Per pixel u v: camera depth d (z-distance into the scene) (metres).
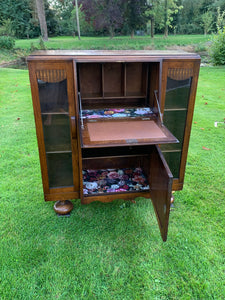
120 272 1.86
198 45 18.44
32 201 2.66
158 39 22.28
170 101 2.22
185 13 28.89
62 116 2.07
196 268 1.89
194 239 2.15
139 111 2.41
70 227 2.31
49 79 1.94
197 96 6.62
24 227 2.29
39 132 2.10
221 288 1.74
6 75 9.20
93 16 24.94
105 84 2.60
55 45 19.48
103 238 2.18
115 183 2.57
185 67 2.11
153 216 2.47
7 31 23.70
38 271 1.86
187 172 3.18
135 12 22.28
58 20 29.36
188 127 2.36
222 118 5.09
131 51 2.41
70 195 2.40
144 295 1.69
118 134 1.94
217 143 4.00
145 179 2.65
